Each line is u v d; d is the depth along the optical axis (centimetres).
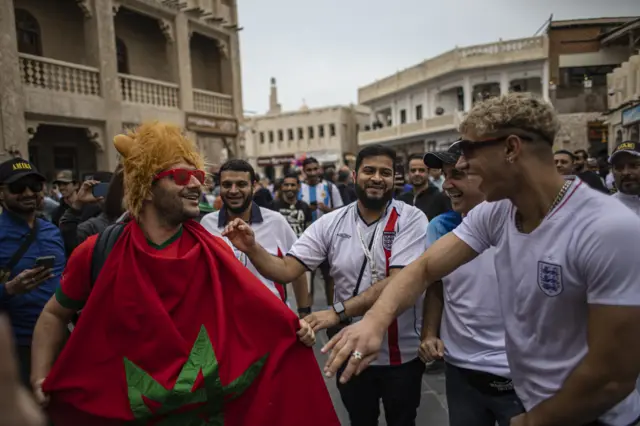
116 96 1230
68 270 182
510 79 2545
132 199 173
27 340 281
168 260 166
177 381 160
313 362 190
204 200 678
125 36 1443
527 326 144
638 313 116
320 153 4103
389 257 247
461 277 223
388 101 3422
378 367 247
